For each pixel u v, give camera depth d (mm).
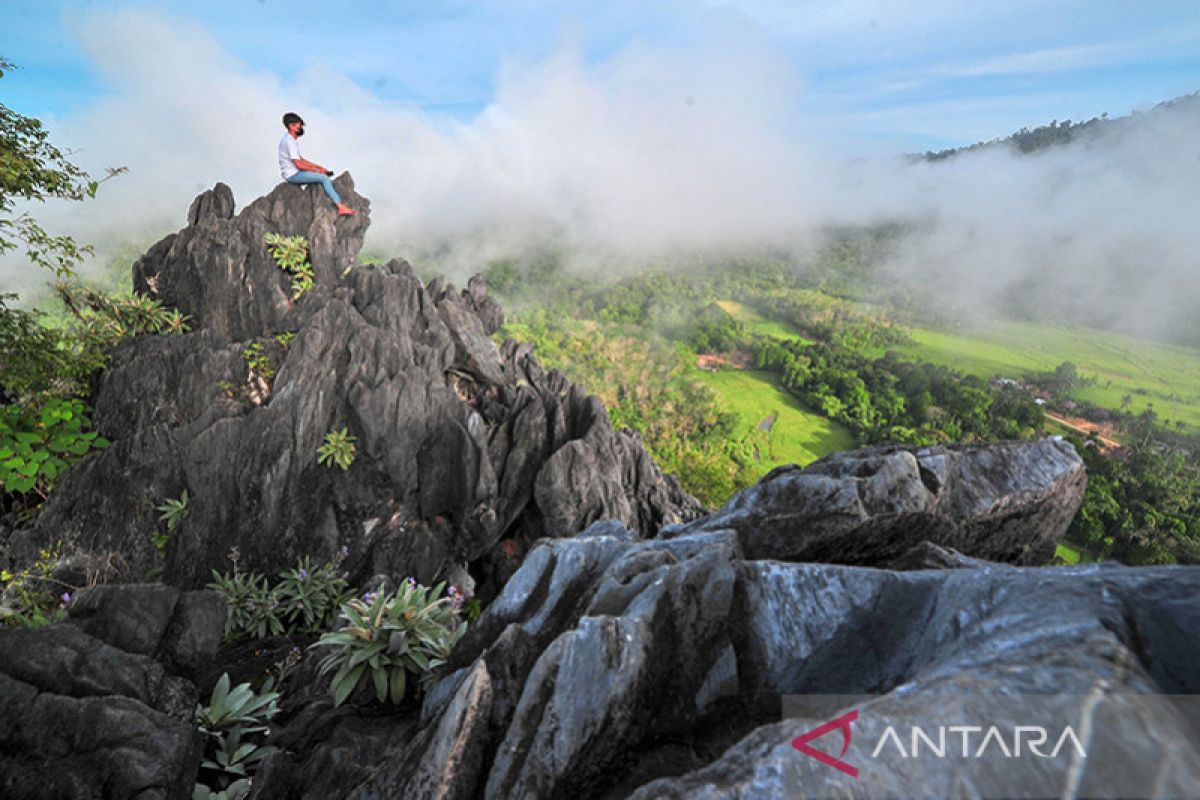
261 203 21000
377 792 4199
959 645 2793
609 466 24922
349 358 18203
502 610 5469
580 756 3449
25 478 14227
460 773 3846
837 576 3932
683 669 3805
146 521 15148
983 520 6430
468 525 19766
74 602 6469
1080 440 188375
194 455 15383
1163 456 183500
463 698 4145
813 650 3680
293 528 16672
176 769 4918
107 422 16156
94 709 4988
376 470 17984
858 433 199875
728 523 6242
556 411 24641
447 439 19094
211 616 6746
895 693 2252
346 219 22266
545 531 22906
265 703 7281
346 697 6715
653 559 4922
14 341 12555
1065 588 2693
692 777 2426
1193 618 2248
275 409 16375
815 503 6098
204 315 19453
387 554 18469
